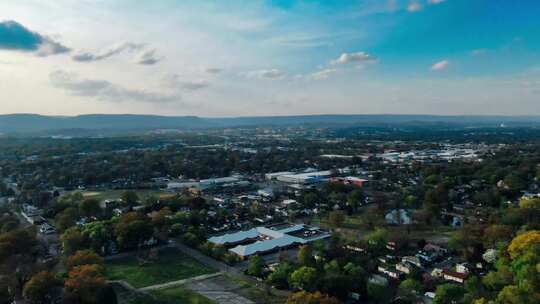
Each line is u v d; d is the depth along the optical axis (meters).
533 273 104.81
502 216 188.62
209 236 196.88
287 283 130.38
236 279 140.00
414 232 192.25
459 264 142.38
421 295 122.75
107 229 177.38
